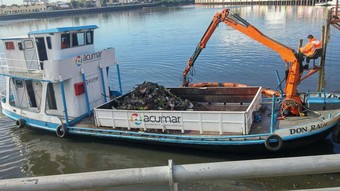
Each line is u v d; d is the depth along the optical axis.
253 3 128.25
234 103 16.98
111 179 2.65
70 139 16.70
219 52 38.41
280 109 14.33
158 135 13.92
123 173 2.66
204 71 31.05
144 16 113.00
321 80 23.22
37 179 2.67
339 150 13.30
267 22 63.41
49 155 15.26
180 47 43.84
